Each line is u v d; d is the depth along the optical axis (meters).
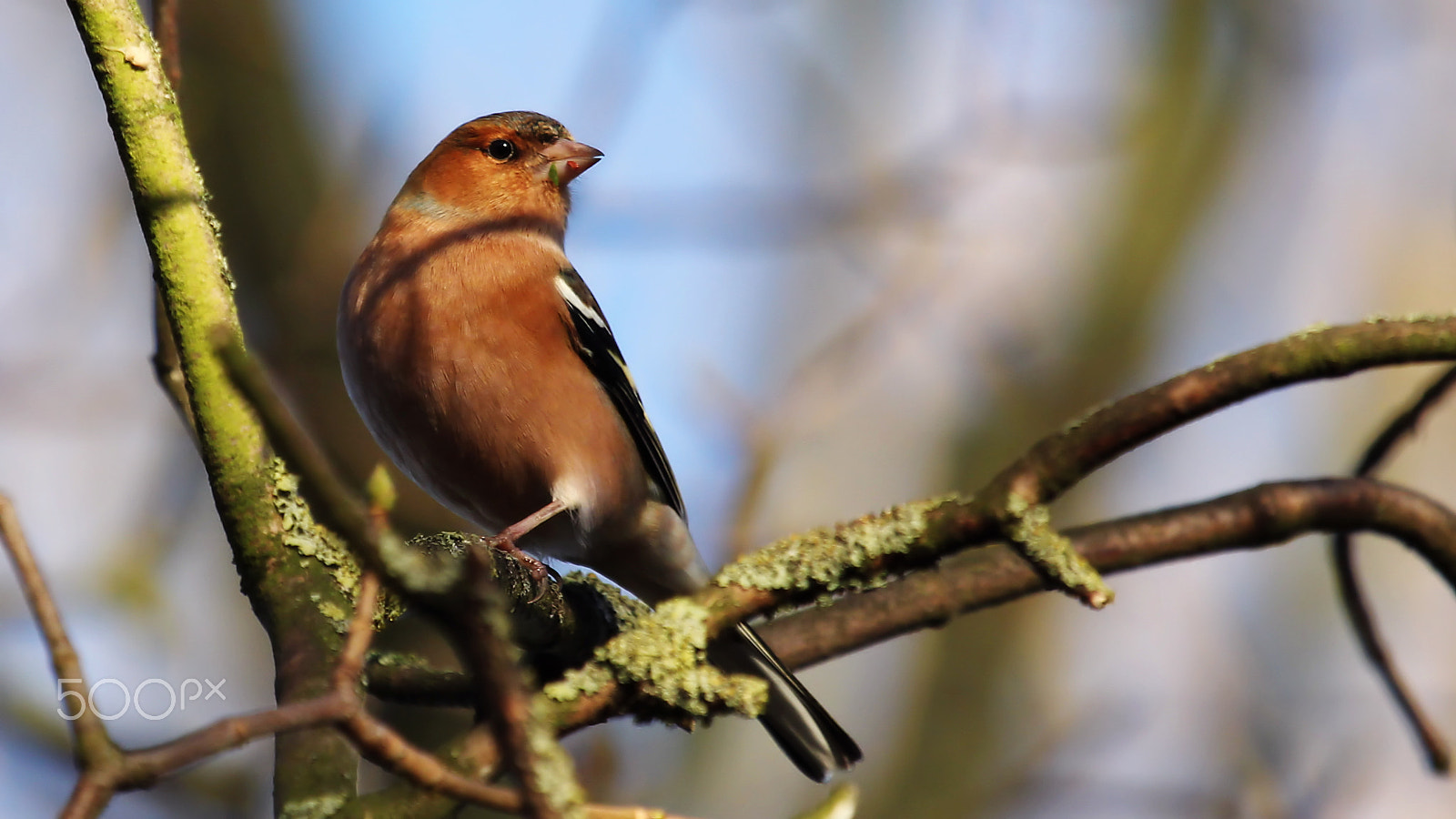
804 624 7.32
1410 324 5.41
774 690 7.32
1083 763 12.66
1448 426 15.41
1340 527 7.00
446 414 9.12
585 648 6.64
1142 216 16.17
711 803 12.84
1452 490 15.13
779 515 14.20
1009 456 15.20
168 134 5.69
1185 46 16.36
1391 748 12.71
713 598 5.64
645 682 5.41
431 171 10.16
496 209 10.05
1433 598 14.73
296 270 11.56
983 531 5.52
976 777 13.76
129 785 3.44
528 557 7.92
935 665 14.51
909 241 12.71
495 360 9.10
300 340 11.31
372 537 3.43
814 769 7.47
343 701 3.61
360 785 9.82
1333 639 13.57
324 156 12.30
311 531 5.47
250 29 12.09
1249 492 7.06
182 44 11.86
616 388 9.79
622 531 9.63
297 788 4.75
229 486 5.40
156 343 6.50
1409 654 14.38
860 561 5.56
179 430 11.66
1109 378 15.59
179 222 5.59
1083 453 5.41
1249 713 12.93
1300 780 12.59
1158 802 12.08
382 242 9.65
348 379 9.45
